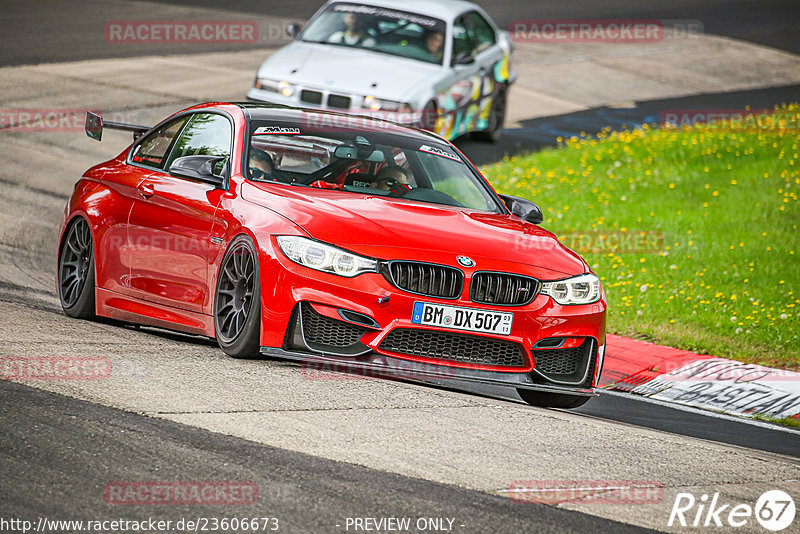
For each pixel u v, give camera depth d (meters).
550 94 76.06
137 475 15.48
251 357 22.81
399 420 19.55
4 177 44.72
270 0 96.50
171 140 27.59
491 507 15.62
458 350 22.08
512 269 22.50
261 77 48.84
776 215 48.28
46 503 14.27
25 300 29.44
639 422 25.00
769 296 37.62
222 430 17.72
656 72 87.25
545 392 25.02
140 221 25.78
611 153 58.88
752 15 116.75
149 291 25.48
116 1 90.94
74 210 28.19
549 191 51.03
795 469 20.09
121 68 66.62
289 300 21.48
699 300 36.94
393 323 21.50
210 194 24.42
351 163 25.91
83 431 17.12
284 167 25.12
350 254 21.59
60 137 51.34
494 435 19.47
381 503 15.26
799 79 89.88
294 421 18.61
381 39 52.81
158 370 21.20
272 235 22.00
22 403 18.33
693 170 56.19
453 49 53.25
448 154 28.02
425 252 22.00
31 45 70.56
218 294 23.25
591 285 23.72
